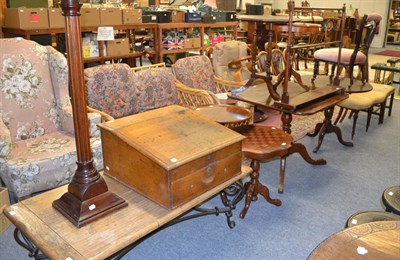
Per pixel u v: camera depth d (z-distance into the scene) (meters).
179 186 1.52
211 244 2.17
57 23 3.97
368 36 4.00
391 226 1.23
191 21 5.39
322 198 2.70
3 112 2.58
